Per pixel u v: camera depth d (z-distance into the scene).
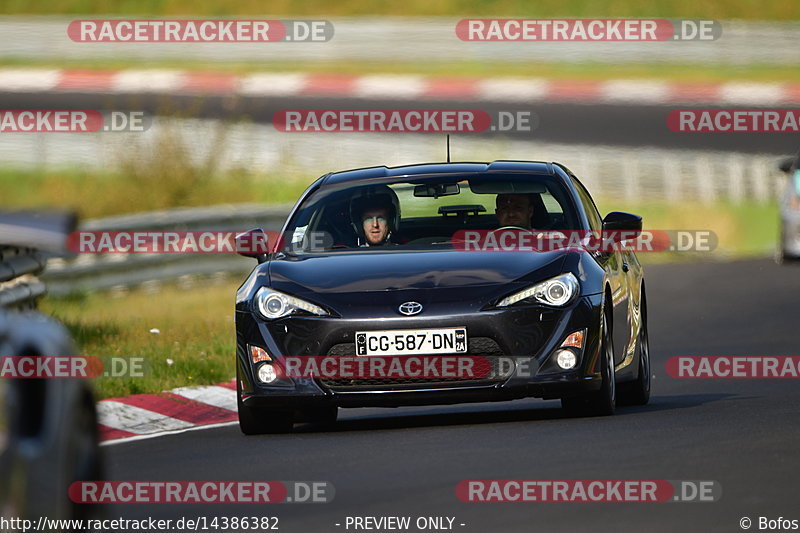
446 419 32.56
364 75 124.12
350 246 32.22
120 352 41.34
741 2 139.00
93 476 17.91
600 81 117.88
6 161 89.62
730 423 28.58
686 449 25.16
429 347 29.05
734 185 94.50
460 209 32.81
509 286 29.53
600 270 30.84
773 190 94.94
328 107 108.50
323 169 90.88
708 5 138.88
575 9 138.38
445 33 130.88
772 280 63.91
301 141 94.81
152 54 130.25
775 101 115.62
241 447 28.39
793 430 27.22
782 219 69.75
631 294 34.00
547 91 117.19
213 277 66.75
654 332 51.66
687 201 92.44
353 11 139.25
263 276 30.81
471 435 28.12
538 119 109.69
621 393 34.97
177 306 56.72
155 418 34.09
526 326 29.19
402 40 131.12
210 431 31.91
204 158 83.50
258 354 29.75
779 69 129.50
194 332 46.19
